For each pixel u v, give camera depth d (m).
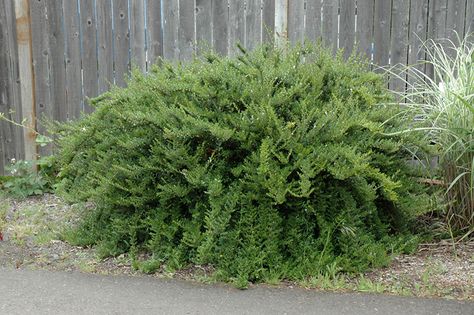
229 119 4.22
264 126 4.14
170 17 6.26
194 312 3.47
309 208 4.05
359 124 4.11
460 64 4.77
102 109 4.78
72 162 5.02
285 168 3.99
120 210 4.57
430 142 4.68
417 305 3.51
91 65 6.52
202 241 4.05
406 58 5.79
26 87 6.68
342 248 4.08
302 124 4.12
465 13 5.62
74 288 3.85
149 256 4.38
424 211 4.45
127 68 6.43
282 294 3.72
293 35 6.02
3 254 4.53
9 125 6.85
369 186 4.02
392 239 4.40
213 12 6.16
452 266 4.12
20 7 6.54
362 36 5.86
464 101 4.18
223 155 4.22
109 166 4.55
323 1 5.90
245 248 3.99
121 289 3.83
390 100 4.88
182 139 4.19
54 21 6.54
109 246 4.45
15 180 6.30
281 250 4.09
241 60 4.72
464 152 4.47
